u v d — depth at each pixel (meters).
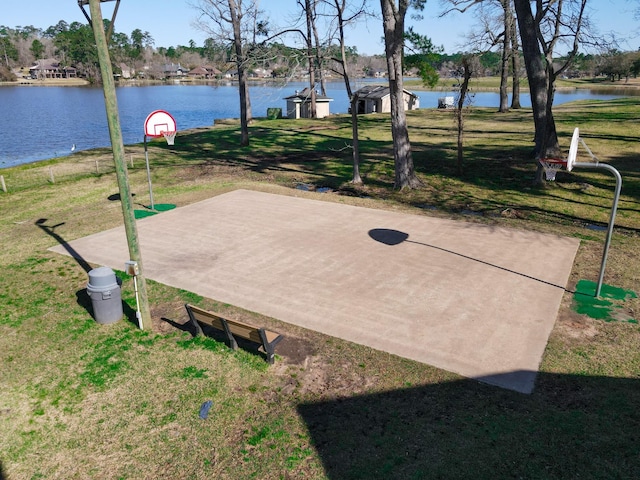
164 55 165.62
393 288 9.08
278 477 4.95
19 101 71.25
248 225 12.95
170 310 8.52
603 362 6.73
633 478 4.75
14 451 5.45
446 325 7.75
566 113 38.28
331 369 6.71
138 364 6.97
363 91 50.41
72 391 6.42
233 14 29.12
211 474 5.04
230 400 6.17
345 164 22.70
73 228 13.21
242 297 8.83
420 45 23.86
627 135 27.02
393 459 5.10
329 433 5.53
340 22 16.75
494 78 112.25
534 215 14.14
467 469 4.93
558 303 8.44
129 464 5.22
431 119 41.06
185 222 13.30
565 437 5.32
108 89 6.81
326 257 10.62
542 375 6.46
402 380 6.42
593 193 16.33
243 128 29.19
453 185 18.03
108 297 8.00
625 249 11.12
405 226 12.82
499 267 10.02
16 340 7.66
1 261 10.89
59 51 132.75
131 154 26.52
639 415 5.66
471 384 6.30
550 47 17.48
